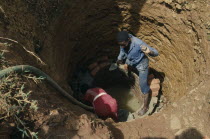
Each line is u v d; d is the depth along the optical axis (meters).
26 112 2.24
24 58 2.92
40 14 3.58
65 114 2.43
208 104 2.91
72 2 3.96
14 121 2.14
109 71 5.16
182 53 4.23
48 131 2.26
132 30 4.82
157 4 4.13
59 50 3.88
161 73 4.95
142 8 4.28
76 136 2.30
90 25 4.54
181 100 3.05
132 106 5.11
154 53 3.53
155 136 2.75
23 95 2.11
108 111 3.60
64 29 4.05
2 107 2.05
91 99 3.85
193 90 3.10
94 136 2.36
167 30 4.32
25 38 3.16
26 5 3.41
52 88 3.01
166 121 2.88
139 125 2.86
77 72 5.07
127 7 4.37
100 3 4.25
